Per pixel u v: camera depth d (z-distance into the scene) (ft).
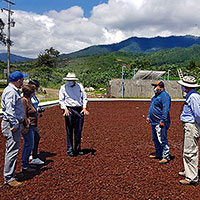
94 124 30.12
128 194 11.97
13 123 12.16
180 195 12.04
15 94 12.43
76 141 17.87
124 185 12.90
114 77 128.47
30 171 14.69
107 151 18.86
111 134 24.64
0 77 119.34
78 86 17.80
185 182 13.25
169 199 11.62
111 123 30.96
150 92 83.10
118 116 37.32
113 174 14.32
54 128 27.22
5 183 12.84
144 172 14.75
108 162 16.35
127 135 24.30
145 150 19.34
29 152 14.52
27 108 14.76
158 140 17.10
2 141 21.34
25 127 13.87
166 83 85.10
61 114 38.24
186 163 13.37
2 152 18.03
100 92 94.89
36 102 16.26
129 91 82.64
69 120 17.31
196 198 11.80
